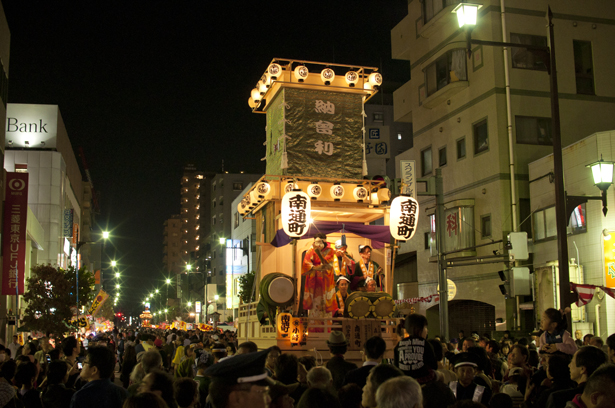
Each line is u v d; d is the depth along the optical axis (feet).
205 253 383.24
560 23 101.71
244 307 62.34
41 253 176.65
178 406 23.52
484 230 98.22
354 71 60.59
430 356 24.22
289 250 55.98
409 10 124.77
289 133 58.18
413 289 119.85
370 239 55.57
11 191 111.75
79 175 283.79
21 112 191.11
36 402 28.60
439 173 66.08
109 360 23.40
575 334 73.97
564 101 99.86
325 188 57.41
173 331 113.39
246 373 11.87
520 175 95.35
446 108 109.50
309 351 48.70
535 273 84.58
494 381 30.12
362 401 18.07
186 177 546.67
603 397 15.75
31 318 108.99
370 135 117.39
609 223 74.13
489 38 98.68
